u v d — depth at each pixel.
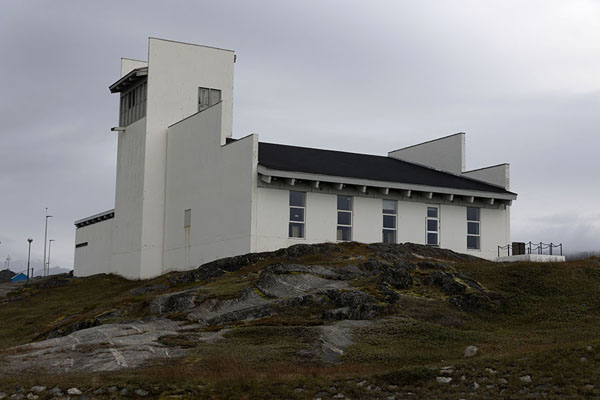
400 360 27.42
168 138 60.22
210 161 53.22
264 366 26.94
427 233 54.09
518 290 38.12
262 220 48.16
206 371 26.08
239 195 49.12
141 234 59.47
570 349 25.47
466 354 27.72
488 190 55.94
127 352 29.08
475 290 37.53
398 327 31.52
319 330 30.94
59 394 23.44
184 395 23.52
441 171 61.72
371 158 62.22
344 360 27.64
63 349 30.22
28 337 41.72
